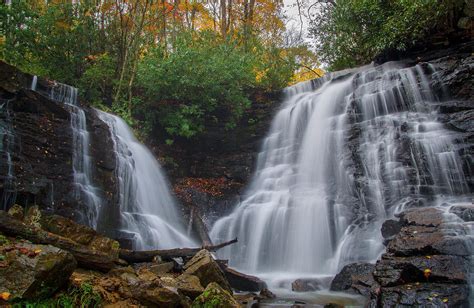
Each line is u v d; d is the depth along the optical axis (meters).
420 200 9.08
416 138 9.91
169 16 19.50
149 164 11.77
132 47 14.23
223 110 14.57
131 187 10.30
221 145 14.55
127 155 10.59
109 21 14.12
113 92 13.35
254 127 14.87
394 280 5.54
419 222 6.74
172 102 13.51
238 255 11.14
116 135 10.71
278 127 14.48
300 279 7.68
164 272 6.47
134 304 4.57
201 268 6.05
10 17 11.59
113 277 5.09
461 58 11.51
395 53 13.77
